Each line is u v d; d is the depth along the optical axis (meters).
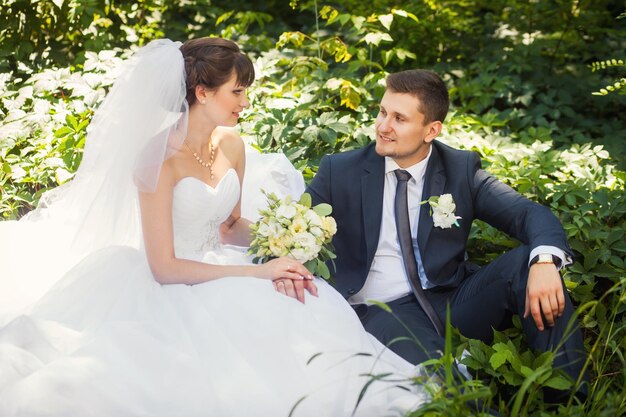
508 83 5.43
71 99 4.74
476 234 3.56
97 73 4.80
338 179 3.06
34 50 5.48
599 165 4.44
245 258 2.98
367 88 4.91
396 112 2.87
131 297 2.68
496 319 2.89
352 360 2.53
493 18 6.54
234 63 2.76
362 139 4.16
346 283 3.02
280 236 2.75
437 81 2.90
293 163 4.13
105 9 5.57
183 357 2.43
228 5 6.88
